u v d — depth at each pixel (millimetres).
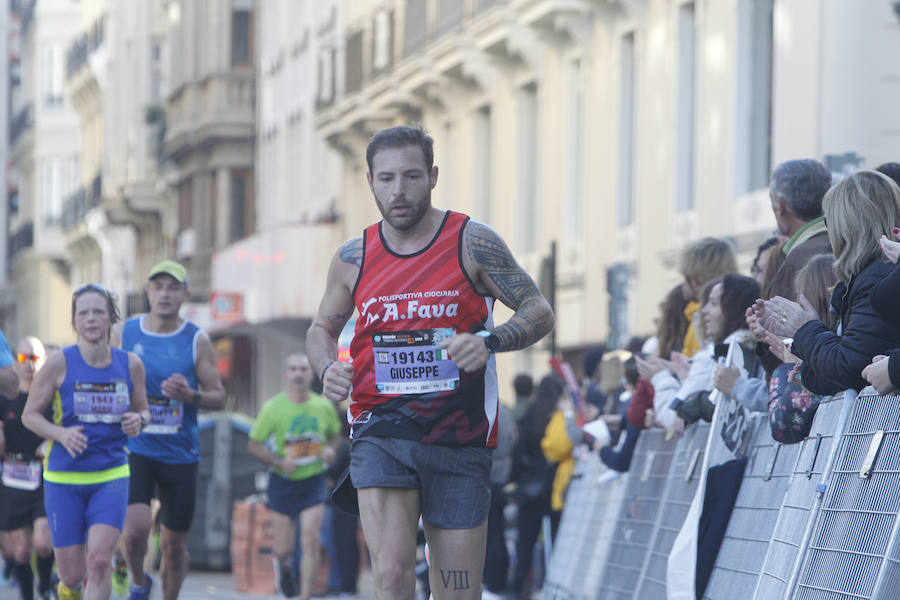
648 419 24188
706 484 19094
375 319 16578
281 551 36969
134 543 27125
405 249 16656
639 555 24078
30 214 190375
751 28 45094
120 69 146000
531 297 16609
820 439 15664
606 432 28438
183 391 27188
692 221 48094
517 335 16344
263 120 107875
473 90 68812
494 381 16609
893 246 14648
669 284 49938
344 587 42812
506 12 59969
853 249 15414
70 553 24578
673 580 18891
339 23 87750
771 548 16859
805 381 15648
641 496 24250
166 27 139000
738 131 45406
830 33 40000
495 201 65812
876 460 14023
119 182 142125
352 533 42781
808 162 19891
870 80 39938
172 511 27781
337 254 17016
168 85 126312
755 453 18469
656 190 50812
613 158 54406
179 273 27734
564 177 58812
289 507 36781
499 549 37500
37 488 33688
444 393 16438
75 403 24500
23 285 198500
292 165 100812
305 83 96562
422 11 70188
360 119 80438
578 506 30703
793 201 19688
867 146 39844
